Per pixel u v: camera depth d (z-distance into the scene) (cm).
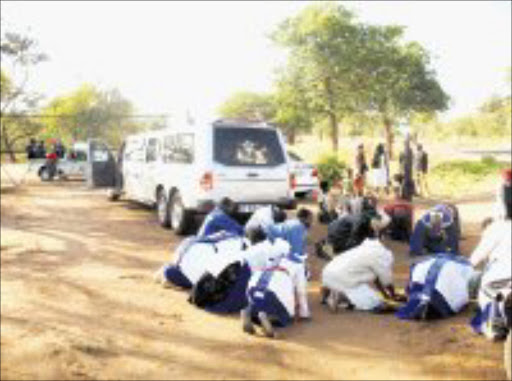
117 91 6569
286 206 1211
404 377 543
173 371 555
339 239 1016
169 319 700
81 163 2611
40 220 1441
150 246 1123
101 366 562
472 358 580
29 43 5466
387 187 1973
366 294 736
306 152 3697
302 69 3519
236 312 725
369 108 3712
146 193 1423
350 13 3528
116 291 814
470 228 1312
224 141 1173
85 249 1098
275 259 693
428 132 6719
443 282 698
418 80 3794
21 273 918
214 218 879
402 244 1137
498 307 623
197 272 805
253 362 577
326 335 649
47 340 621
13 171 3072
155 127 4603
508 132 6047
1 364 559
